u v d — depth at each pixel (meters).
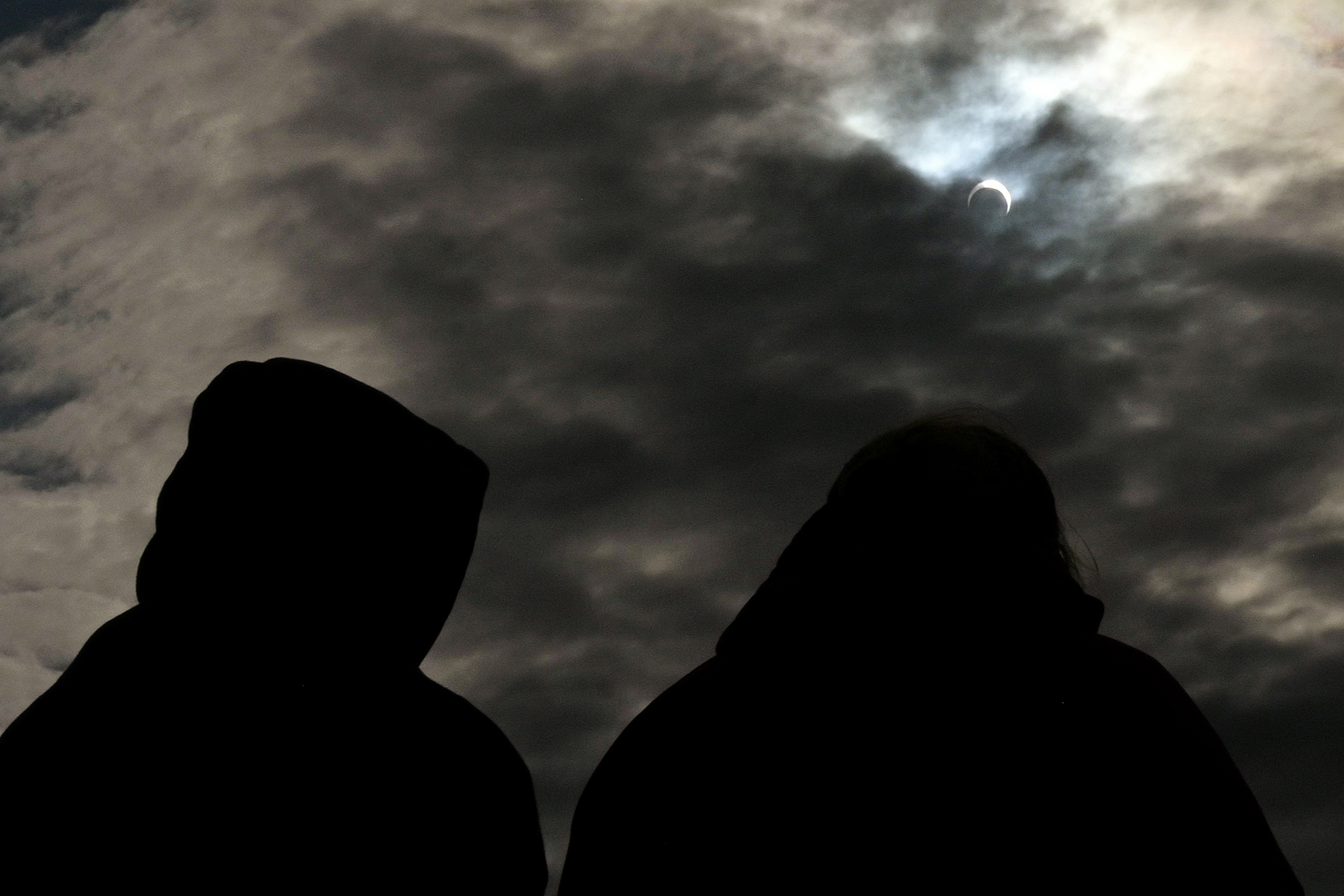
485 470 1.92
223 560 1.71
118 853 1.52
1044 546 1.62
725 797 1.51
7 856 1.50
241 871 1.56
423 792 1.74
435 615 1.85
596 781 1.67
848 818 1.44
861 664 1.49
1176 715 1.47
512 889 1.85
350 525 1.74
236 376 1.82
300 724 1.65
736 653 1.61
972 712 1.44
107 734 1.56
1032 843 1.40
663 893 1.53
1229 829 1.42
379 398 1.86
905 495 1.64
